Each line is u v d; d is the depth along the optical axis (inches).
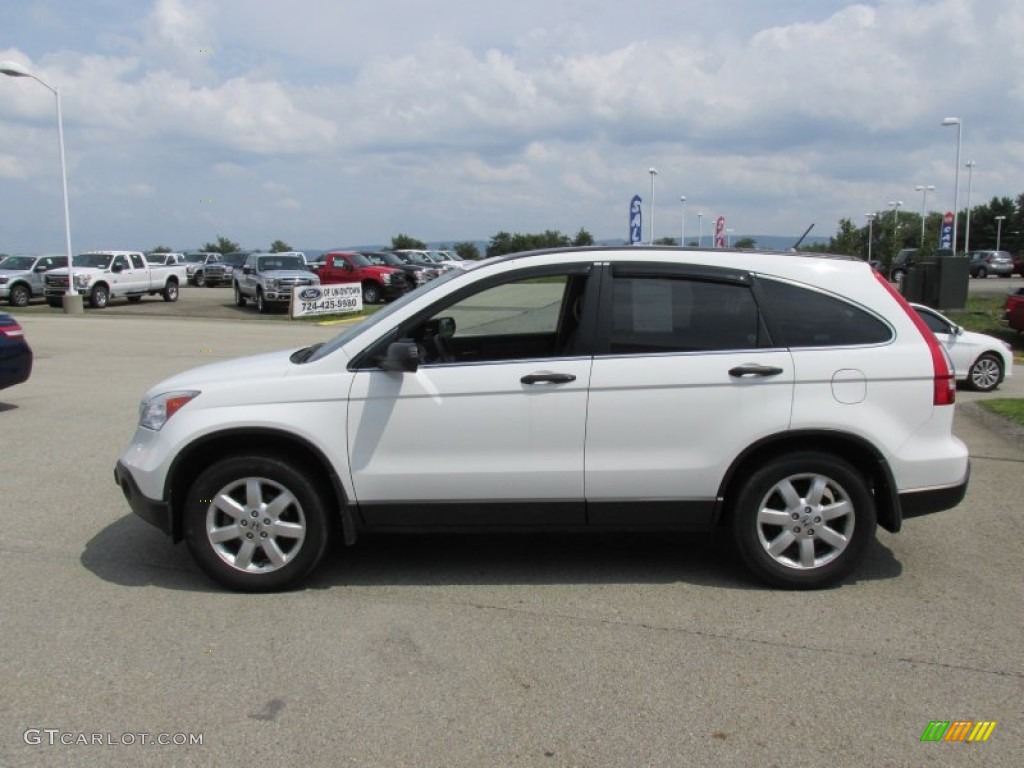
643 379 178.2
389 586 187.5
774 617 171.5
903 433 180.7
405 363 173.8
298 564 182.1
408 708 136.5
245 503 182.4
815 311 183.3
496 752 124.6
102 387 473.7
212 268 1770.4
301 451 185.2
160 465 180.4
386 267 1272.1
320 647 157.5
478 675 147.3
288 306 1147.3
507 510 182.2
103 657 153.4
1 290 1208.2
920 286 981.8
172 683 144.1
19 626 166.1
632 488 181.0
